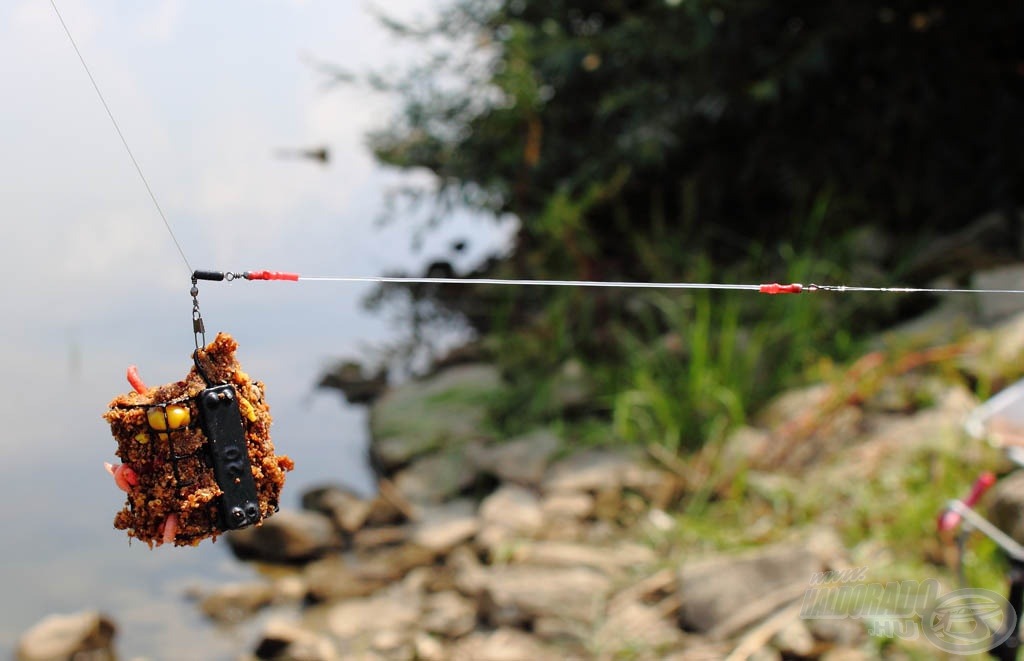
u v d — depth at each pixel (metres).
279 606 5.12
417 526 5.84
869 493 4.99
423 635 4.64
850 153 8.30
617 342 7.22
